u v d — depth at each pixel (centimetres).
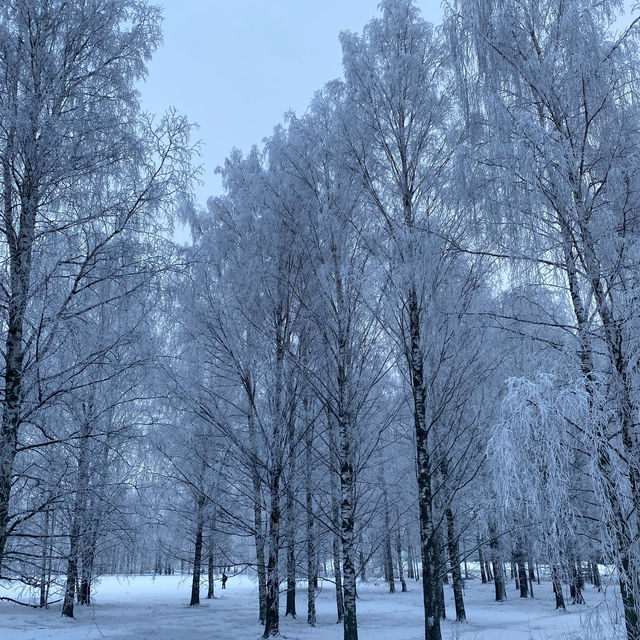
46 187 602
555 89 639
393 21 905
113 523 633
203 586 3061
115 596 2658
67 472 593
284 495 1056
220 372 1184
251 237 1073
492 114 656
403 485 1441
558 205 596
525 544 1823
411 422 1012
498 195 649
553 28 654
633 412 525
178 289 693
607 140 634
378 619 1659
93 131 618
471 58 714
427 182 852
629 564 468
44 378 564
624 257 551
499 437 487
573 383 507
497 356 740
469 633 1223
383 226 868
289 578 1252
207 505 1155
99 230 636
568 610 1686
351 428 941
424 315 847
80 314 605
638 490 493
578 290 610
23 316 570
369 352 951
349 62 899
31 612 1593
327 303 955
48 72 621
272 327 1070
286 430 1048
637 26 598
